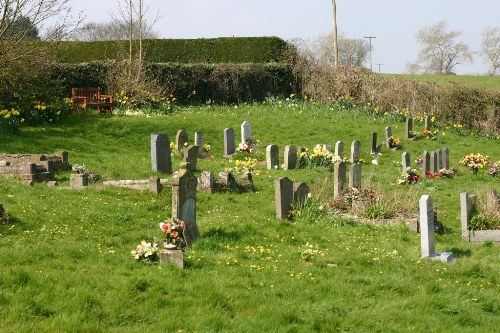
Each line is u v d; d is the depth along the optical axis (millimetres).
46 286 11328
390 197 22109
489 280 14430
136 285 11727
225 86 52250
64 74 45906
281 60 56906
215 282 12312
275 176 27828
